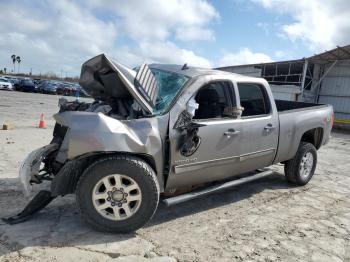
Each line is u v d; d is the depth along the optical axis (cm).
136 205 390
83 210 381
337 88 2472
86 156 373
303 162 643
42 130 1149
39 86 4500
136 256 353
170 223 444
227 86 495
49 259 335
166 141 413
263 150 539
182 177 435
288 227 457
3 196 495
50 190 402
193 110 434
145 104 406
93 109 456
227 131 469
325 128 676
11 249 349
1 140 898
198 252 373
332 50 2183
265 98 558
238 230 437
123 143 374
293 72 2706
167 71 492
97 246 366
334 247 408
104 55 395
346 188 664
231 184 512
